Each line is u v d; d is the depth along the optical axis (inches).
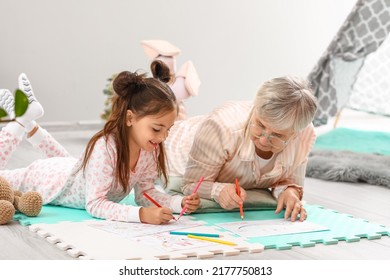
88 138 158.9
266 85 74.9
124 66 180.9
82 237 69.6
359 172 115.6
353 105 161.9
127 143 78.7
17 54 167.8
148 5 181.6
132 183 82.7
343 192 107.0
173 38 186.5
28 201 78.5
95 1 174.9
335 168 116.9
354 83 149.3
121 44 179.6
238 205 82.0
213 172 84.9
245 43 198.2
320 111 149.1
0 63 166.2
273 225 79.0
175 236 71.3
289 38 205.2
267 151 83.9
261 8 199.0
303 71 209.3
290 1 203.5
